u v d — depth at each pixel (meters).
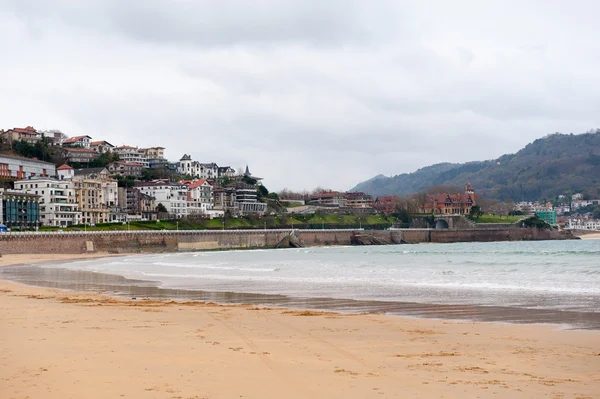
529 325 33.72
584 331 31.34
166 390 18.25
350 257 149.50
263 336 29.61
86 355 23.69
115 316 37.41
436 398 17.80
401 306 44.28
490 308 41.94
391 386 19.14
